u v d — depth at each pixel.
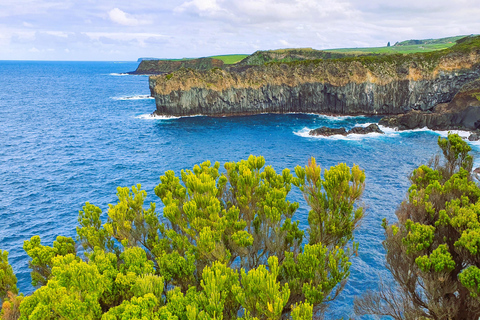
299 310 10.55
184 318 11.42
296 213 40.97
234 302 12.80
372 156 66.75
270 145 77.88
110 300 12.83
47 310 10.77
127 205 18.45
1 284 13.84
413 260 14.87
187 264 14.88
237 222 16.67
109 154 71.31
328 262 15.75
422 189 17.70
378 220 38.72
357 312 17.38
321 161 64.12
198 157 69.06
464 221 14.02
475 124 80.56
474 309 13.73
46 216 42.25
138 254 14.48
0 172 58.53
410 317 15.19
